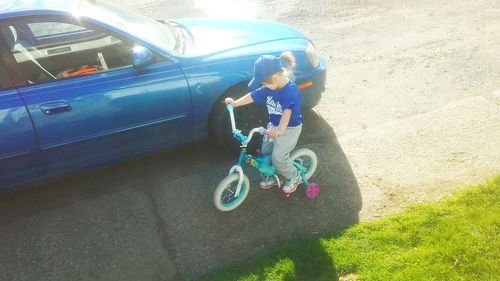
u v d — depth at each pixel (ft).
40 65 11.07
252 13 25.12
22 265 10.68
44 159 11.54
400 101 16.15
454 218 10.59
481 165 12.57
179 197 12.53
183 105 12.30
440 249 9.71
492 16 22.80
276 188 12.45
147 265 10.45
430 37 20.97
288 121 9.92
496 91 16.20
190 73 12.14
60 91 11.05
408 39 20.94
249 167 13.47
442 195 11.61
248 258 10.34
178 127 12.67
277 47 13.38
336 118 15.46
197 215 11.82
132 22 12.62
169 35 13.24
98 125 11.59
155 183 13.14
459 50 19.51
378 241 10.25
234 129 10.69
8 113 10.61
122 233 11.42
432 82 17.22
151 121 12.16
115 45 11.68
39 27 11.03
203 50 12.71
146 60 11.36
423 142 13.80
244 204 11.98
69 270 10.45
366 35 21.67
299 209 11.68
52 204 12.61
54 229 11.70
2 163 11.04
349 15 24.21
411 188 12.00
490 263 9.29
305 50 13.50
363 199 11.80
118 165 13.96
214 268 10.20
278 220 11.37
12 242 11.39
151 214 11.99
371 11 24.56
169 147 13.14
